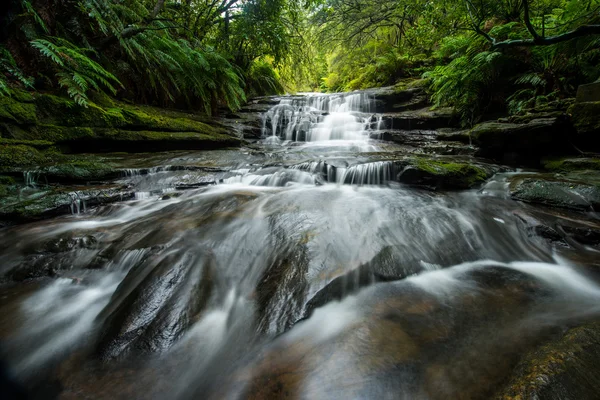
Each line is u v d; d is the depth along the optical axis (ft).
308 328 5.66
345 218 9.89
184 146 22.63
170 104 28.19
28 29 16.21
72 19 18.83
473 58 21.83
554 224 9.68
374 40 50.55
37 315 6.25
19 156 13.79
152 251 7.84
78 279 7.52
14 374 4.84
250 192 13.20
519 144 16.89
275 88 50.93
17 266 7.93
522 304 6.38
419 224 9.81
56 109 16.60
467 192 13.30
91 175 13.97
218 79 30.17
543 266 8.22
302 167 15.96
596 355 4.15
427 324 5.68
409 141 25.02
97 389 4.51
